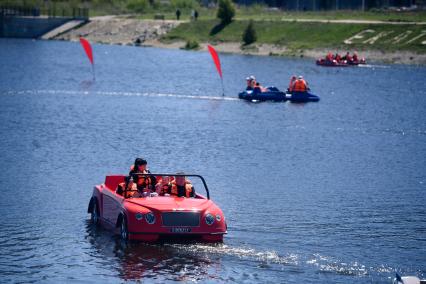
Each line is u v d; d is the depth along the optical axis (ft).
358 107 392.88
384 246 148.05
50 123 302.25
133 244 142.92
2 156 230.48
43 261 135.64
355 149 262.88
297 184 201.57
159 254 138.41
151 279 127.24
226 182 201.77
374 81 536.42
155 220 142.20
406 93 463.83
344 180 208.54
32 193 184.34
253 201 180.86
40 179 199.72
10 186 191.31
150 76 550.36
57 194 183.83
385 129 315.37
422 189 199.62
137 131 287.69
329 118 347.56
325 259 138.51
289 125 321.11
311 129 310.24
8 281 126.31
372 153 255.29
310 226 160.45
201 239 144.36
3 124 296.51
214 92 453.17
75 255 138.62
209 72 597.52
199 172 213.66
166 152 244.42
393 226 162.81
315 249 144.46
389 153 256.11
